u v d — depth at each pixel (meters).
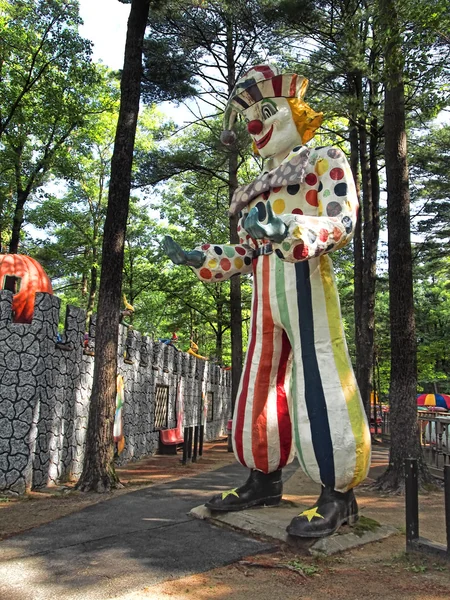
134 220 25.00
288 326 4.73
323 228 4.03
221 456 12.75
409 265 7.83
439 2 6.47
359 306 16.17
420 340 29.05
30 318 8.20
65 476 8.44
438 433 8.28
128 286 24.89
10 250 17.30
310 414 4.40
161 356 14.09
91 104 18.38
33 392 7.40
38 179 17.36
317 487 7.25
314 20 12.39
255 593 3.33
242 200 5.12
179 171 13.97
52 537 4.57
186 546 4.24
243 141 12.23
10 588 3.41
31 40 14.90
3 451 7.20
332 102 12.61
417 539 4.06
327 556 4.00
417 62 6.94
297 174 4.67
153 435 13.30
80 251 23.92
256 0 12.23
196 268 5.25
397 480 7.18
